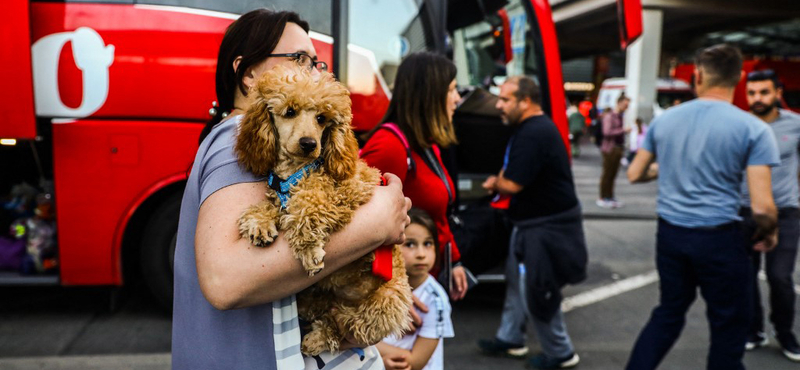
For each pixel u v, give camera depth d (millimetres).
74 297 4773
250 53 1398
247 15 1456
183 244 1317
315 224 1136
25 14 3576
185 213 1318
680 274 2990
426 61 2467
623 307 4973
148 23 3820
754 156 2844
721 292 2871
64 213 3906
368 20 4070
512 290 3811
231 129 1309
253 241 1138
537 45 4668
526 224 3482
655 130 3145
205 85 3865
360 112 4066
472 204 4426
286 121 1143
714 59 2941
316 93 1146
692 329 4453
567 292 5379
